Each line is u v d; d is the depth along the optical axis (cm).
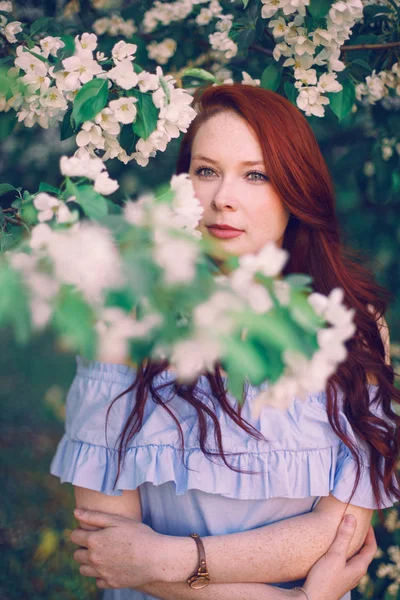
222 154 168
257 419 164
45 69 168
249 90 173
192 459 160
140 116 157
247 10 238
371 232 350
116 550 154
